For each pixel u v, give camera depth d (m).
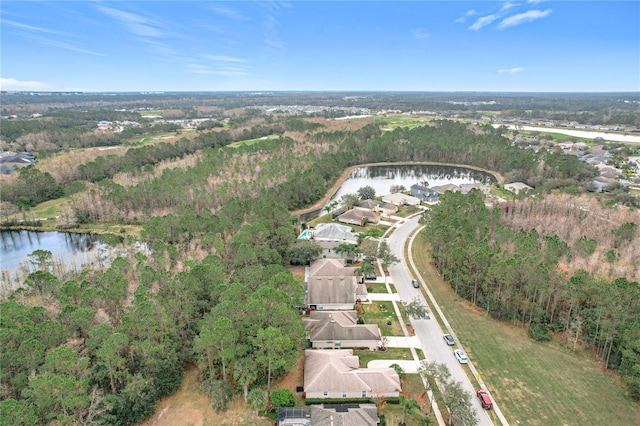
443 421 47.12
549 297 64.38
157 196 127.75
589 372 55.50
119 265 73.12
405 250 99.25
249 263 76.94
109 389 48.84
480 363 57.56
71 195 132.12
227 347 49.34
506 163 182.75
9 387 45.09
